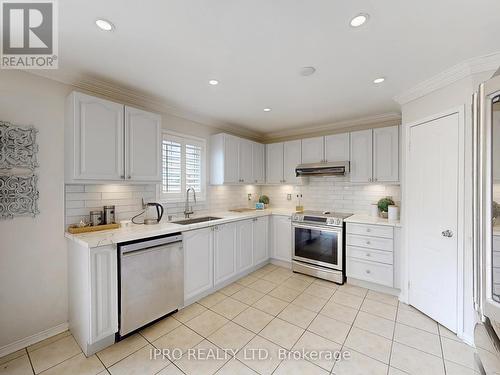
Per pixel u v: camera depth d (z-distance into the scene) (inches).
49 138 80.4
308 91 98.8
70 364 67.9
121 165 89.0
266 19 55.7
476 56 70.8
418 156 94.3
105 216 92.5
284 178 160.4
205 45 66.4
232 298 107.4
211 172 143.9
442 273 84.4
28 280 76.6
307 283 124.0
